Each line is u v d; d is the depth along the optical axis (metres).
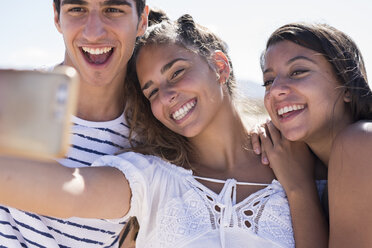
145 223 0.79
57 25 0.95
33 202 0.59
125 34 0.87
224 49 0.95
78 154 0.88
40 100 0.22
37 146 0.22
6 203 0.58
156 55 0.87
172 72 0.86
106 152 0.91
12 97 0.22
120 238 0.89
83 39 0.85
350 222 0.69
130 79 0.93
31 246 0.82
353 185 0.69
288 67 0.81
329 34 0.81
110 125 0.92
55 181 0.62
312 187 0.84
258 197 0.83
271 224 0.80
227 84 0.93
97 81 0.87
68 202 0.63
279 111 0.82
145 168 0.82
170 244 0.78
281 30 0.84
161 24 0.91
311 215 0.81
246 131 0.93
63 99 0.22
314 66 0.80
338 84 0.81
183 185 0.84
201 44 0.89
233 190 0.84
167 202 0.81
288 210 0.83
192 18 0.91
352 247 0.69
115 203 0.73
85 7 0.85
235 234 0.78
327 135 0.82
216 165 0.89
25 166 0.59
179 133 0.87
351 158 0.70
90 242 0.86
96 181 0.71
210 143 0.89
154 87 0.87
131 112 0.94
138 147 0.90
